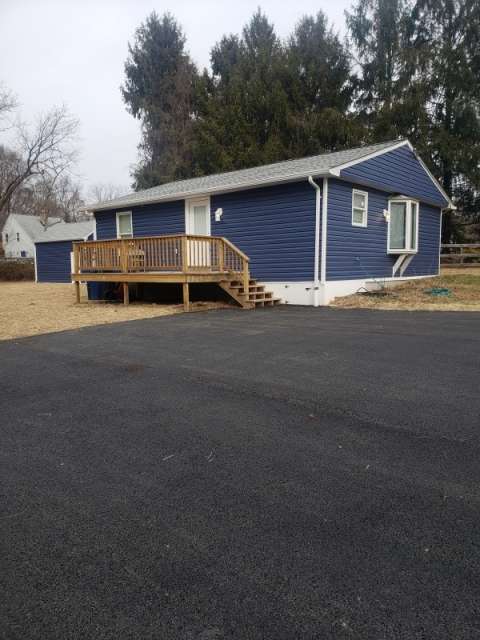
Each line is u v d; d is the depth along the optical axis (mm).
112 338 6871
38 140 28406
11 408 3766
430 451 2742
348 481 2430
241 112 27172
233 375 4574
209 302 12094
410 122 23203
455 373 4391
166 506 2246
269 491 2354
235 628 1491
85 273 12539
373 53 26016
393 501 2223
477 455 2674
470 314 8477
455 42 23750
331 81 26828
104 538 2004
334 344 5965
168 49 33188
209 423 3311
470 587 1643
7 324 8508
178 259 12977
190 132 30859
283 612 1552
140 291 13625
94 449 2934
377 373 4473
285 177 11031
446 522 2039
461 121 22422
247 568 1775
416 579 1688
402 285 13312
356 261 12180
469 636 1438
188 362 5184
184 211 14008
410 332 6695
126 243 11422
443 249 23719
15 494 2406
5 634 1492
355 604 1576
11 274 28750
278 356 5352
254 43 31016
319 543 1917
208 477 2523
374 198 12742
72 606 1609
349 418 3314
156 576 1750
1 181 33344
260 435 3068
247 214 12484
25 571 1804
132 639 1462
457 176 23734
